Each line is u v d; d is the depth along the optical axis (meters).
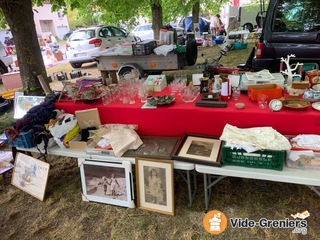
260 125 1.79
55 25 24.02
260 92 1.87
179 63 4.30
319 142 1.58
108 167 1.93
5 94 4.88
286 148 1.48
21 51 3.57
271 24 2.97
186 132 2.03
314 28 2.79
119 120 2.18
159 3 7.45
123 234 1.75
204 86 2.20
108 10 6.89
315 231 1.63
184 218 1.82
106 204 2.03
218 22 12.84
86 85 2.72
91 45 7.63
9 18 3.41
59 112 2.36
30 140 2.15
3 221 1.97
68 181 2.41
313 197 1.91
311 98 1.80
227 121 1.85
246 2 18.67
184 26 13.45
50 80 6.48
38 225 1.90
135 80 2.64
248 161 1.59
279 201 1.90
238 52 8.26
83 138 2.15
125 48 4.38
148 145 1.98
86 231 1.80
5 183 2.45
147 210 1.91
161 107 2.00
